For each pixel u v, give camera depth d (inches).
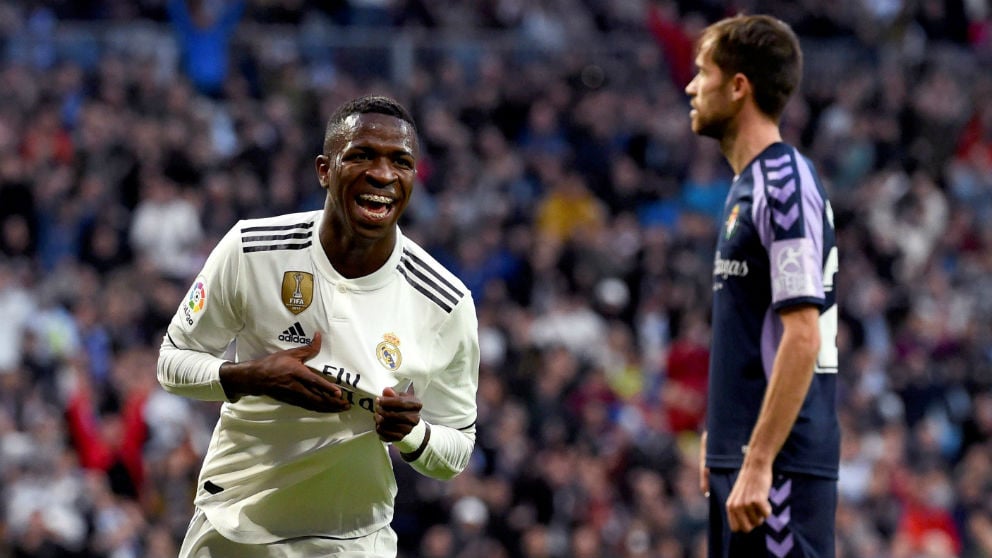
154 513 624.4
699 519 672.4
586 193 930.1
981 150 1056.8
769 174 257.6
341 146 243.1
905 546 701.9
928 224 985.5
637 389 793.6
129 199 821.9
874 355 850.8
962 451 817.5
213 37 927.7
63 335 700.0
